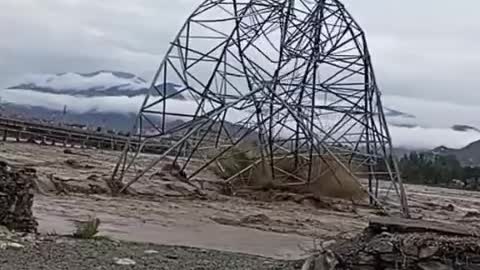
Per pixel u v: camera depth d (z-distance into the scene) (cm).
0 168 1317
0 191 1305
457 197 5150
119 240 1405
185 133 3184
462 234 975
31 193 1373
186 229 1764
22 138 5578
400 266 927
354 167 3566
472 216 3083
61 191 2362
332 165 3419
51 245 1221
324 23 3180
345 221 2348
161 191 2773
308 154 3441
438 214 3069
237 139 3481
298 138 3453
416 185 7369
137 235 1547
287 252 1455
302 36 3272
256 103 3303
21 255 1101
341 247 1020
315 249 1276
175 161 3450
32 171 1427
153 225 1777
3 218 1305
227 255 1327
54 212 1830
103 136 6825
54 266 1042
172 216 2050
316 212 2655
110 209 2061
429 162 8262
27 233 1320
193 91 3044
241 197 3034
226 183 3275
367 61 3148
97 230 1464
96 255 1163
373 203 3195
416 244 925
